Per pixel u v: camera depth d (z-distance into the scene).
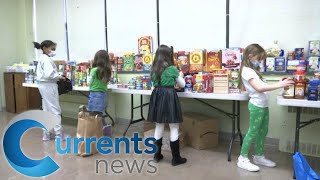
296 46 3.36
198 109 4.18
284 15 3.40
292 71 3.24
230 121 3.91
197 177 2.78
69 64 4.76
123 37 4.91
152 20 4.52
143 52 4.55
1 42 6.44
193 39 4.13
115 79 4.51
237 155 3.38
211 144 3.68
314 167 2.98
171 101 2.94
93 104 3.57
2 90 6.52
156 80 3.01
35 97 6.06
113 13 4.98
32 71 4.91
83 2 5.36
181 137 3.63
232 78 3.10
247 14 3.64
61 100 5.81
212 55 3.62
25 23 6.46
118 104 5.06
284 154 3.40
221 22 3.86
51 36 6.02
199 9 4.03
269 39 3.52
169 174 2.86
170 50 3.07
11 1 6.50
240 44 3.73
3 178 2.80
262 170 2.92
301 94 2.52
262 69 3.41
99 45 5.25
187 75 3.39
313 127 3.27
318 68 3.05
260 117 2.81
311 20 3.25
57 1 5.78
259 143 3.04
